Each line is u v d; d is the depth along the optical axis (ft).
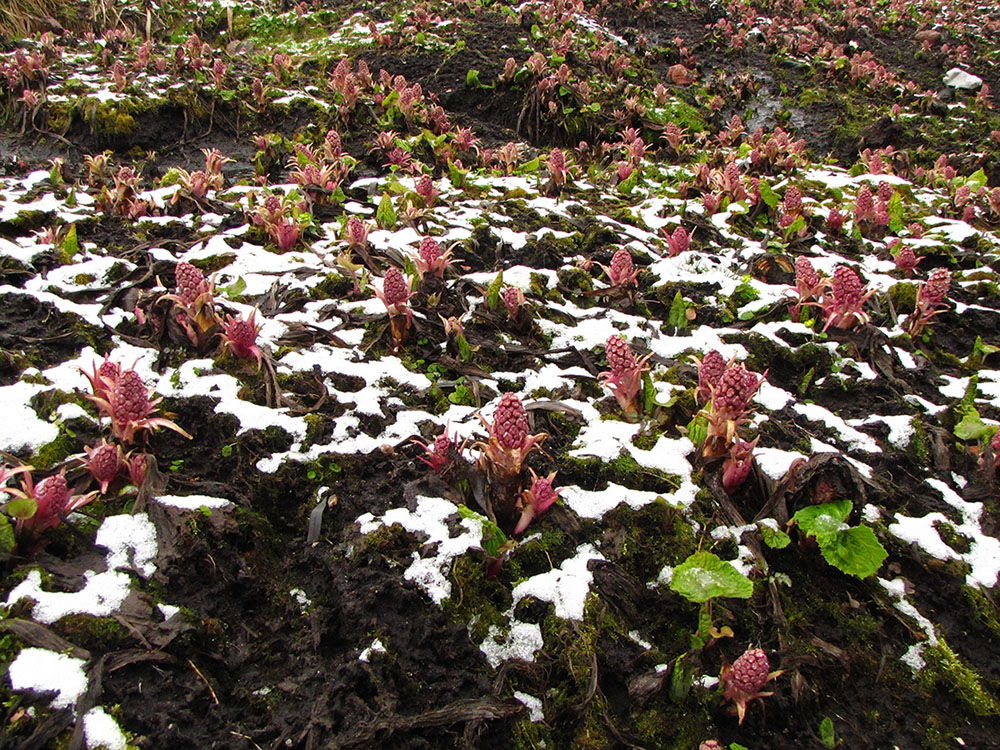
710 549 2.61
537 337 3.65
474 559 2.47
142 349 3.18
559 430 3.05
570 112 8.14
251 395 3.01
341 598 2.33
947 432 3.24
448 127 7.03
